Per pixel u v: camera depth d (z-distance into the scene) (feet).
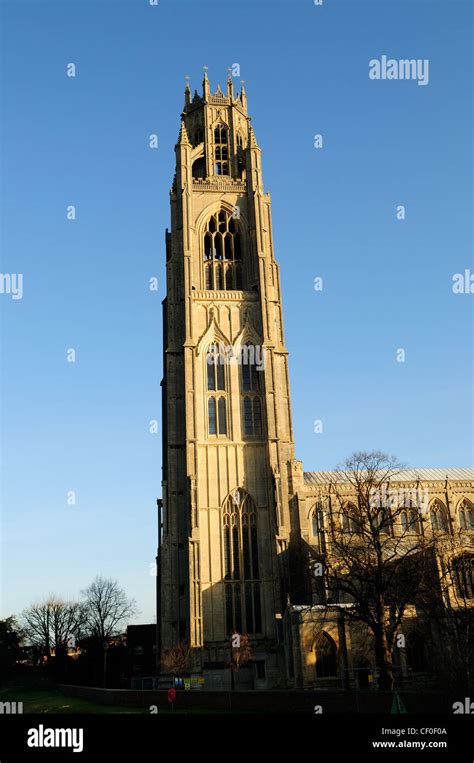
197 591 358.23
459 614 241.35
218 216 446.60
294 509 385.09
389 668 229.66
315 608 305.53
